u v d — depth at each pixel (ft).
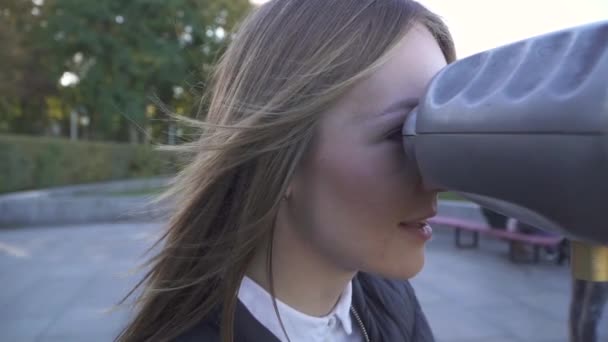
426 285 17.28
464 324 13.55
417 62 2.36
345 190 2.31
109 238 26.27
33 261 20.98
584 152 1.39
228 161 2.49
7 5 61.46
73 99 72.64
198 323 2.73
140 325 2.89
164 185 3.65
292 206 2.55
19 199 32.04
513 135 1.58
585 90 1.40
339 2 2.46
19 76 64.75
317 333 2.81
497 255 22.00
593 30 1.50
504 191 1.68
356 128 2.29
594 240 1.51
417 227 2.41
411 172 2.27
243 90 2.58
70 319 13.70
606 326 2.14
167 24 62.59
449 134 1.85
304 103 2.30
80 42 59.21
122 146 63.31
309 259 2.65
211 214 2.71
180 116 2.96
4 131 86.74
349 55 2.30
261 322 2.68
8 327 13.21
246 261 2.63
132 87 63.26
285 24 2.52
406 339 3.43
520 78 1.64
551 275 18.51
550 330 13.08
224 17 66.85
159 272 2.94
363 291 3.41
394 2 2.47
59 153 47.55
